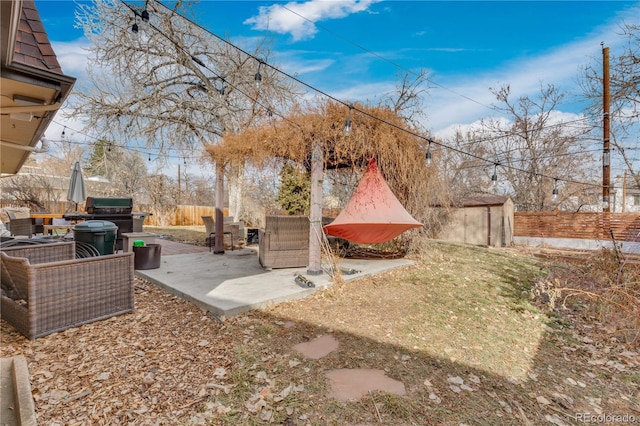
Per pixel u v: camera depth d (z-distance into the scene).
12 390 2.10
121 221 6.80
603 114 9.20
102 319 3.24
